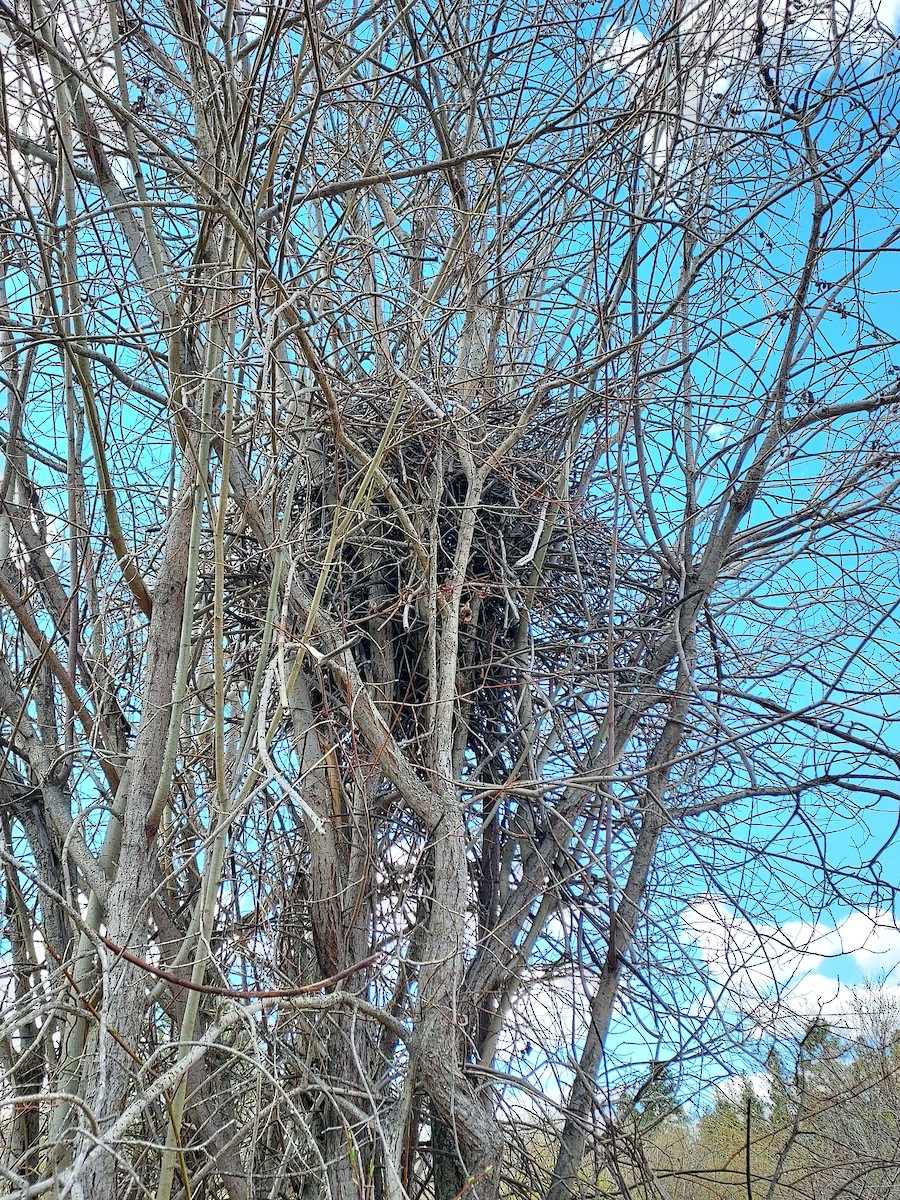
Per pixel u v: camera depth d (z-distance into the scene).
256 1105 3.92
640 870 5.14
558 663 5.48
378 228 5.59
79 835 4.22
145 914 3.71
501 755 5.41
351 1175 4.12
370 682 4.76
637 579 5.81
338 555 5.07
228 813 3.34
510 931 4.89
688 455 5.55
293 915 4.79
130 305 4.24
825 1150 5.16
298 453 3.90
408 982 4.55
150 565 5.16
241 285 3.78
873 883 4.96
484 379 4.95
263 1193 4.48
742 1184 4.95
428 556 4.43
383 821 5.06
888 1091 5.13
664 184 5.42
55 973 3.39
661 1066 4.86
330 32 4.58
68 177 3.98
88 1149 2.48
